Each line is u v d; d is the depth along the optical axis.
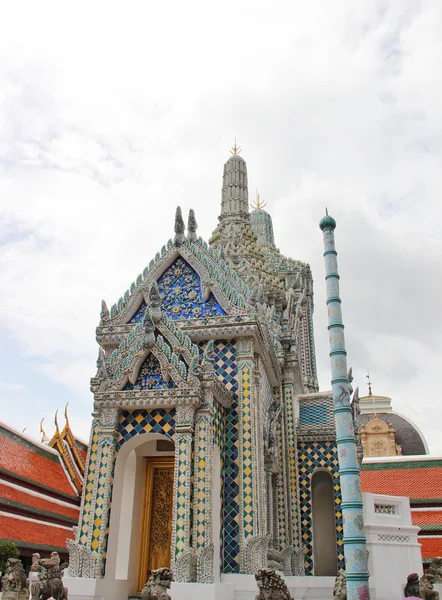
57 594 14.21
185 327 23.30
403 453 59.50
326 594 23.27
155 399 18.77
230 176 44.56
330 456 28.44
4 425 30.39
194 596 16.16
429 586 17.55
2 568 21.23
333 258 13.23
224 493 20.66
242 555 19.50
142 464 22.09
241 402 21.91
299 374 32.66
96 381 19.84
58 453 35.47
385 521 22.34
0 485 27.39
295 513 26.81
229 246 39.03
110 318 24.81
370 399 65.75
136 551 20.70
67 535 30.77
